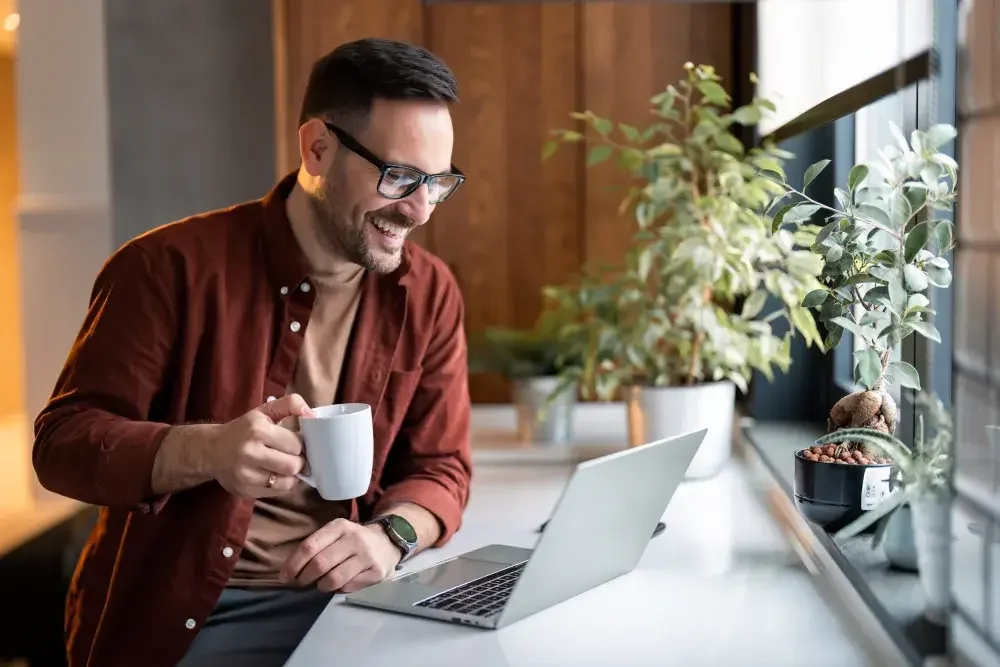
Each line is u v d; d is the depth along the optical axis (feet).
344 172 5.04
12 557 4.42
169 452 4.58
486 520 5.87
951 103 3.46
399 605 4.19
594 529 4.15
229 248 5.38
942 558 3.20
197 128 9.06
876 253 4.33
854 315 4.57
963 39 3.19
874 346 4.33
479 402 9.50
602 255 9.22
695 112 7.13
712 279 6.53
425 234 9.35
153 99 9.06
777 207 6.88
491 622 3.94
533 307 9.32
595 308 7.54
